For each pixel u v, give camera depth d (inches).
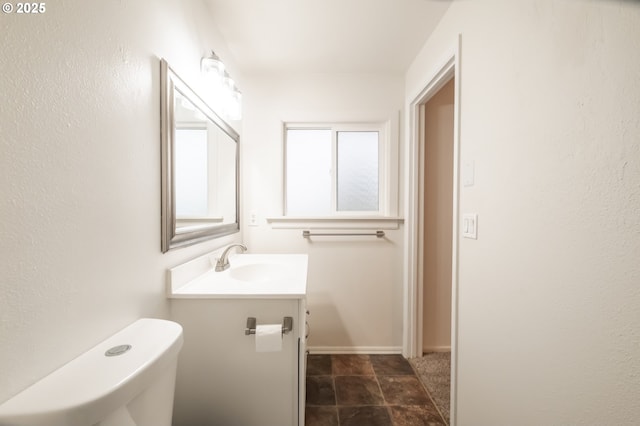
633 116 20.1
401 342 78.5
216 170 55.6
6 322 18.1
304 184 81.4
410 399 59.1
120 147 28.3
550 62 27.4
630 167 20.4
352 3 50.0
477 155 40.2
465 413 43.2
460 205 44.9
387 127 78.4
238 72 72.1
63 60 21.6
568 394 25.6
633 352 20.6
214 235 53.7
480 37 39.7
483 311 38.8
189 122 43.4
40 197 20.0
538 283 29.0
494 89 36.5
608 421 22.3
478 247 39.9
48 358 20.8
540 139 28.7
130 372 21.7
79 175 23.3
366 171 81.9
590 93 23.2
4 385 18.0
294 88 77.0
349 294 78.0
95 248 25.2
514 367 32.7
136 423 22.9
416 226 74.0
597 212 22.8
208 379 38.0
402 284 78.2
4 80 17.6
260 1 49.6
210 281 43.6
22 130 18.7
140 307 31.8
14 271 18.4
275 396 38.1
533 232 29.7
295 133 81.2
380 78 77.2
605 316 22.4
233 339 38.0
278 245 77.4
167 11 37.5
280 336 36.1
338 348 77.9
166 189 36.2
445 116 75.6
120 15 28.0
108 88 26.5
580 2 24.1
